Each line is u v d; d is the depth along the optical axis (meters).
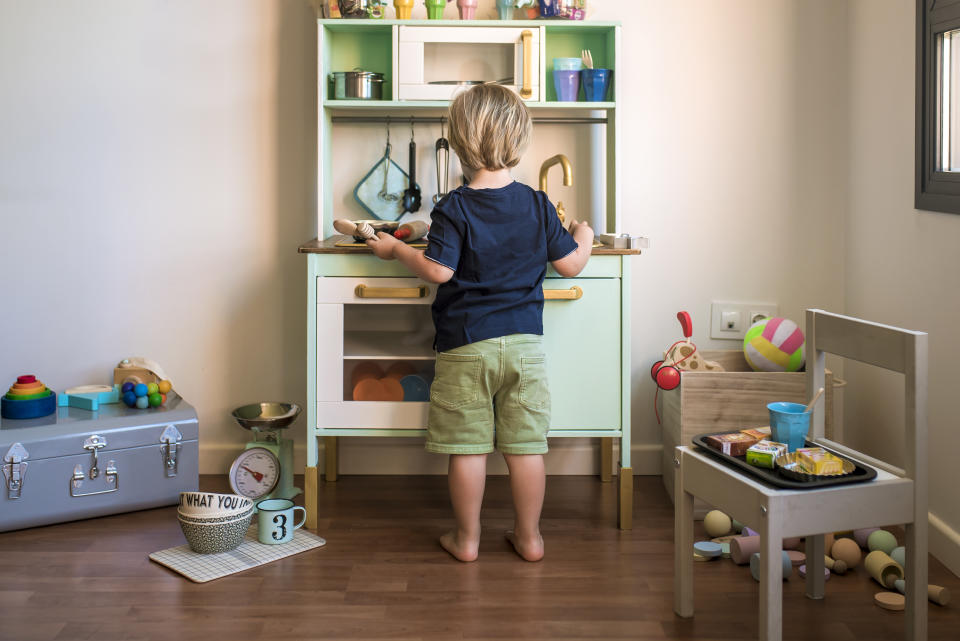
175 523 2.41
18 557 2.18
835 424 2.54
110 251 2.75
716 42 2.73
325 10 2.56
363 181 2.73
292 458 2.56
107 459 2.43
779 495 1.55
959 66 2.15
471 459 2.17
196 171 2.74
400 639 1.79
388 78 2.70
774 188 2.77
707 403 2.42
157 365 2.71
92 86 2.70
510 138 2.14
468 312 2.14
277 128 2.73
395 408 2.35
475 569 2.12
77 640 1.77
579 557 2.20
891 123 2.43
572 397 2.35
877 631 1.81
